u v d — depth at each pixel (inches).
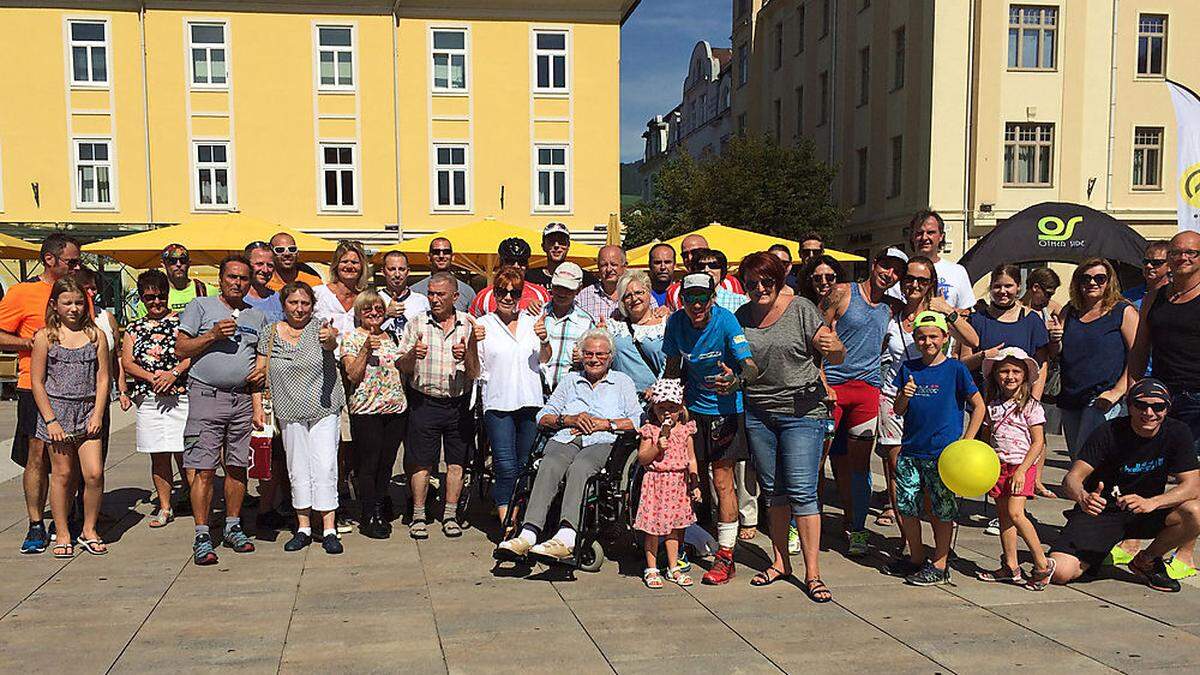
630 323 249.9
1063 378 271.9
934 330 213.0
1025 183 931.3
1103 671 164.2
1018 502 212.5
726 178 1032.2
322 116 938.7
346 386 259.1
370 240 953.5
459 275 640.4
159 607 196.7
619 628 185.6
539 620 190.2
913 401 217.5
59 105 910.4
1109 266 261.4
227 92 925.8
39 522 241.8
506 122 963.3
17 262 907.4
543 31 961.5
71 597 203.0
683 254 282.8
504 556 216.1
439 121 956.0
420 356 250.5
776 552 220.7
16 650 171.9
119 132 917.2
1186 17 938.7
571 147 972.6
